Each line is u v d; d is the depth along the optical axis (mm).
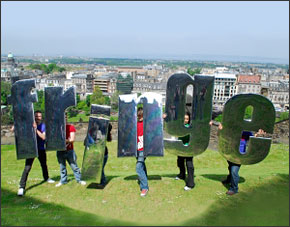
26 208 7027
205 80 7211
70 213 6715
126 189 7961
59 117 7773
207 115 7375
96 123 7828
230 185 8125
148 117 7484
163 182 8391
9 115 59281
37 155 7820
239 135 7273
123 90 157375
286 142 15891
